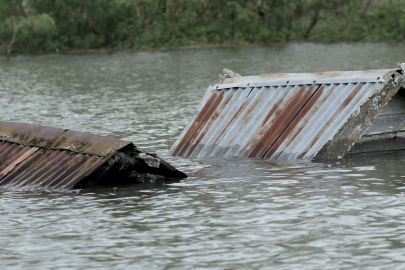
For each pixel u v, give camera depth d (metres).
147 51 81.12
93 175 14.23
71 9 86.62
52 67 59.69
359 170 14.70
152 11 89.56
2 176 14.87
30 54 81.75
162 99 31.83
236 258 9.34
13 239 10.51
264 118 17.64
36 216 11.84
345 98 16.59
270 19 88.12
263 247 9.74
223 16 89.75
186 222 11.12
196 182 14.20
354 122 16.14
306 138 16.52
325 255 9.34
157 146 19.34
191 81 41.03
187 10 89.56
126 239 10.34
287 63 53.72
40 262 9.45
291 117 17.17
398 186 13.06
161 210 11.93
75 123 24.58
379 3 91.69
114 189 13.76
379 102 16.30
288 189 13.16
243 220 11.10
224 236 10.30
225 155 17.47
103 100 32.53
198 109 19.25
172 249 9.80
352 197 12.33
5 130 16.98
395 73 16.45
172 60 62.81
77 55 77.38
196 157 17.61
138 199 12.82
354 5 87.62
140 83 41.19
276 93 17.94
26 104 32.09
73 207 12.38
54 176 14.27
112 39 87.88
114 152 14.20
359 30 84.38
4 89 40.91
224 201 12.41
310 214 11.30
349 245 9.71
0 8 80.81
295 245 9.78
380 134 17.22
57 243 10.25
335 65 50.09
